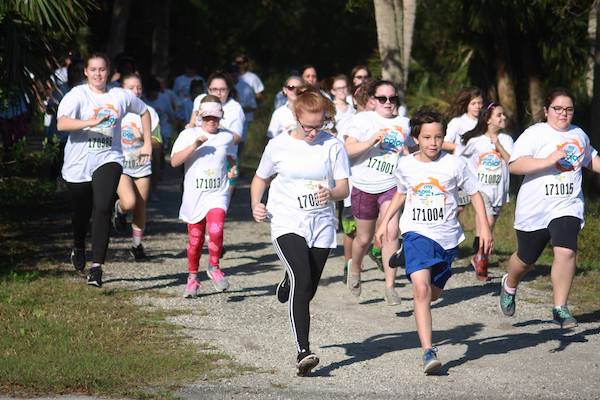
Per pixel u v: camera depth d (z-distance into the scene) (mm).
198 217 22031
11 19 27938
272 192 16562
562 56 47188
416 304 16281
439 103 48188
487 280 24719
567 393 15188
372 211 21688
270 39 89125
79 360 16234
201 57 88000
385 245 21562
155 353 17062
